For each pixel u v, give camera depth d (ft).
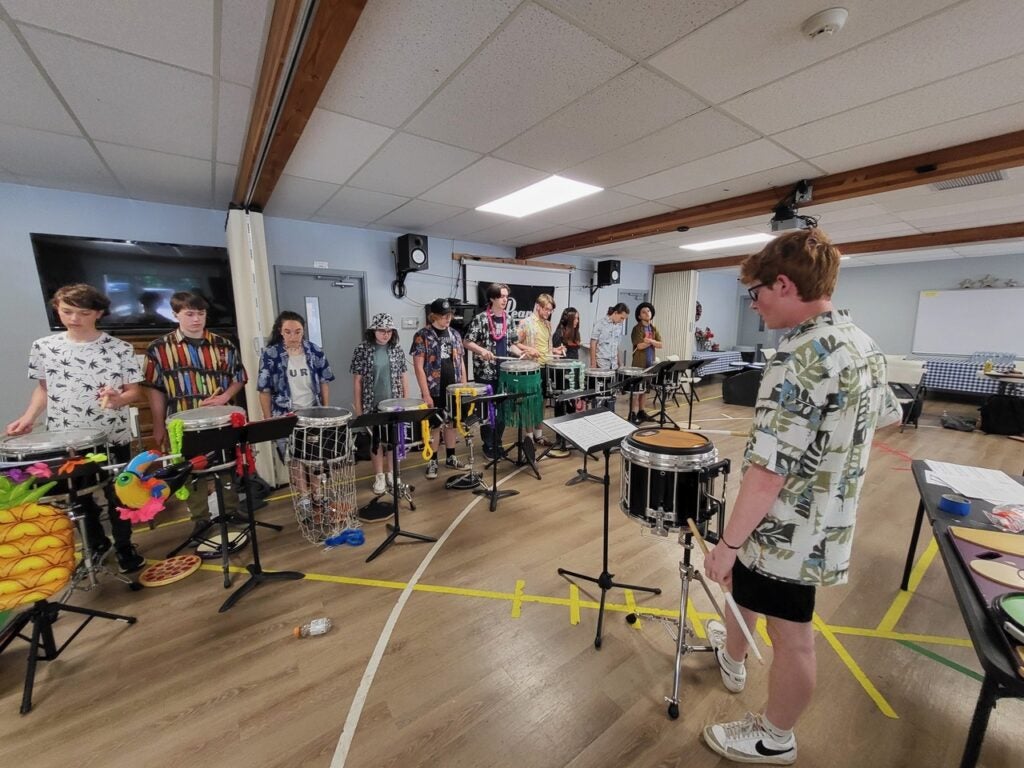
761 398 3.15
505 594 6.49
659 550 7.72
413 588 6.63
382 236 14.98
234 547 7.71
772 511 3.26
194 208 11.41
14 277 9.52
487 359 11.93
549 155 8.30
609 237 15.01
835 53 5.17
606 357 15.28
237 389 8.36
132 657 5.29
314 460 7.29
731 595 3.63
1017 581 3.26
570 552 7.64
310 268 13.60
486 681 4.93
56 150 7.64
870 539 8.17
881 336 25.45
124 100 6.05
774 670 3.72
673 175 9.58
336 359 14.43
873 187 9.20
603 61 5.32
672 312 25.22
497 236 16.55
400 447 9.71
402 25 4.61
